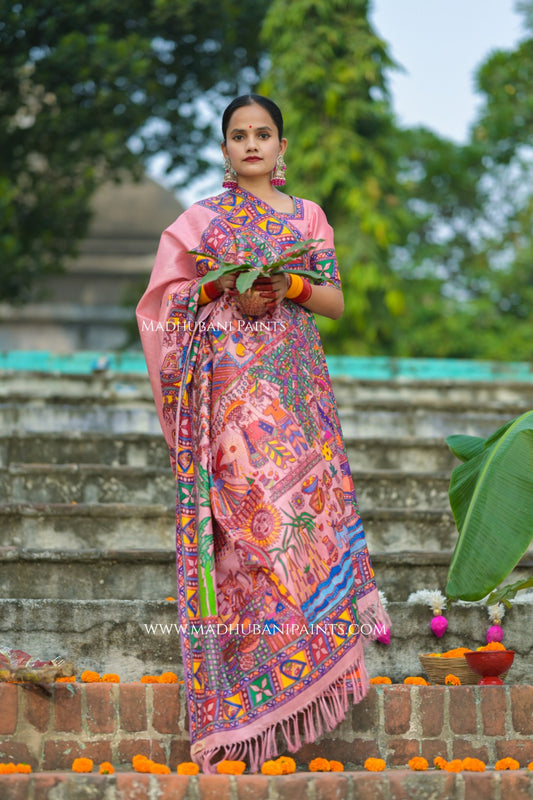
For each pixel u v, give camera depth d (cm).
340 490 433
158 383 445
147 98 1536
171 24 1547
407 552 571
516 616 515
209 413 423
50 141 1512
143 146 1625
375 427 882
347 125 1642
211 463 418
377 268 1620
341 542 420
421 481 704
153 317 452
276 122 458
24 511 609
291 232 444
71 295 2817
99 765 410
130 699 418
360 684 404
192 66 1622
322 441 431
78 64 1441
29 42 1473
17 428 848
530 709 438
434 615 508
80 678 468
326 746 421
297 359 432
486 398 1037
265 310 428
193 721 396
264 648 397
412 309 2106
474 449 514
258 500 409
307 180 1627
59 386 978
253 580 403
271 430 416
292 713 391
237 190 460
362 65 1623
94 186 1580
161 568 558
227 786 368
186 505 418
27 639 485
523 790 384
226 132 457
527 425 468
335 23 1652
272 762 388
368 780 377
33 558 546
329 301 448
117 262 2827
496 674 461
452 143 2355
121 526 620
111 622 488
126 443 770
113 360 1083
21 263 1534
